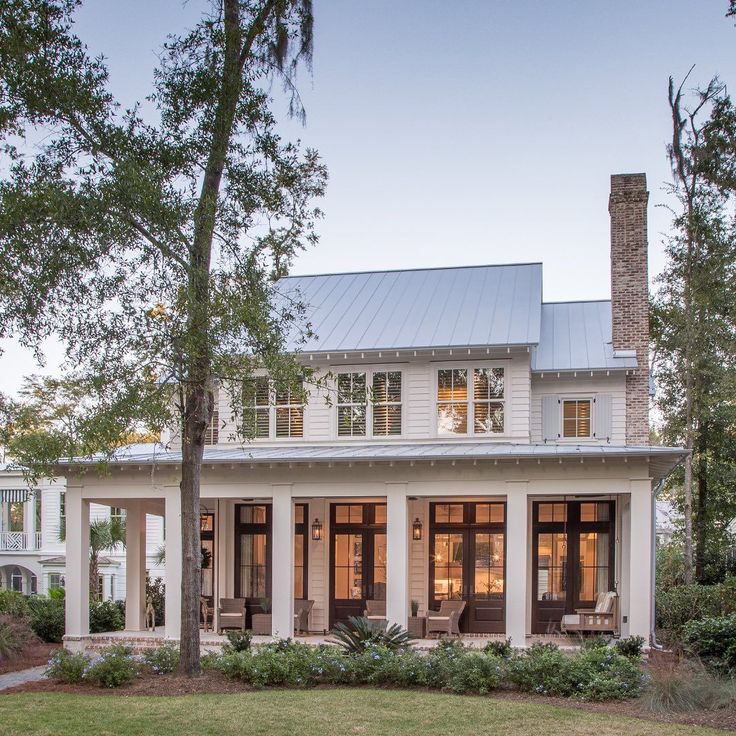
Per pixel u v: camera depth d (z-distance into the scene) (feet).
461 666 43.01
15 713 37.32
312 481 63.67
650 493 58.03
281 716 36.60
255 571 73.10
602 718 36.45
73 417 52.13
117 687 44.21
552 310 84.23
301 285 87.51
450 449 65.98
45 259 42.16
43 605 74.08
